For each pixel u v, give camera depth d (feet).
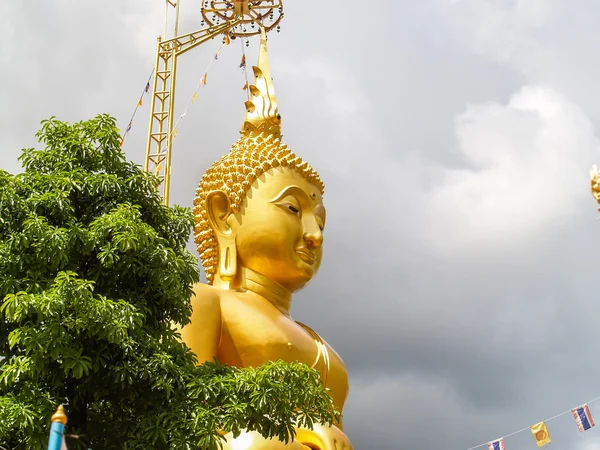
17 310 44.01
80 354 45.03
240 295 71.26
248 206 73.72
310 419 48.73
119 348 46.93
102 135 52.90
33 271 47.34
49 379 46.34
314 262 74.33
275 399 47.52
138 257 48.88
